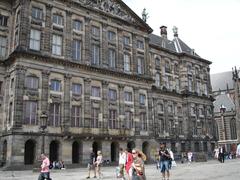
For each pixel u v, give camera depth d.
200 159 61.97
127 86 57.50
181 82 77.38
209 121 82.44
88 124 49.03
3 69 46.78
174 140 70.38
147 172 31.89
